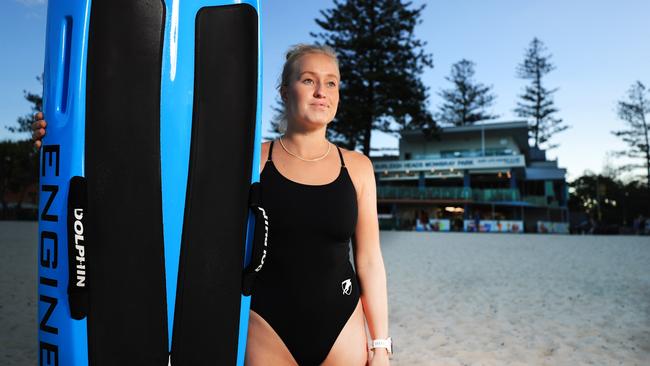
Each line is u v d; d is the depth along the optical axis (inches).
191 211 50.7
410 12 1209.4
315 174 58.9
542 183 1598.2
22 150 1502.2
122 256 47.7
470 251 516.1
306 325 57.2
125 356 47.8
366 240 63.4
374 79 1192.8
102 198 47.2
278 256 57.2
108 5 48.0
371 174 63.7
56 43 49.3
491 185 1562.5
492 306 221.6
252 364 56.9
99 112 47.4
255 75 56.1
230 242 53.4
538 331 177.6
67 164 47.1
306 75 58.4
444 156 1485.0
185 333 50.5
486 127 1418.6
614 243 667.4
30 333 164.9
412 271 343.9
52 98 49.1
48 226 48.1
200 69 51.4
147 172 48.6
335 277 58.7
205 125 51.7
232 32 53.7
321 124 58.7
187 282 50.5
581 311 211.3
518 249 546.6
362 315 62.6
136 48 48.3
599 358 146.4
